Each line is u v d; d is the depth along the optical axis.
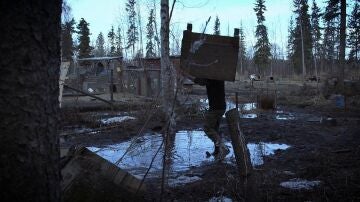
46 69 2.40
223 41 7.92
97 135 11.14
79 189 4.00
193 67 7.81
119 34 66.62
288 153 8.93
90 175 4.09
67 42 31.42
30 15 2.29
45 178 2.42
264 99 20.39
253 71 88.06
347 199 5.20
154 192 5.60
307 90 31.34
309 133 12.28
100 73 27.06
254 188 4.55
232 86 45.97
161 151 6.72
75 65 32.56
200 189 5.75
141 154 6.91
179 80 4.67
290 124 14.58
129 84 25.70
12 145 2.27
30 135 2.33
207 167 7.34
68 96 21.58
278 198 5.25
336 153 8.66
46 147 2.42
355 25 43.72
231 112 4.59
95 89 25.95
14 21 2.25
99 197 4.09
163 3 9.00
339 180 6.14
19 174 2.29
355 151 8.65
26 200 2.32
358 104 22.98
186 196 5.48
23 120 2.30
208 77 7.88
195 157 8.34
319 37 78.75
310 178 6.41
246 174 4.54
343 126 14.05
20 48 2.28
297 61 76.94
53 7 2.41
